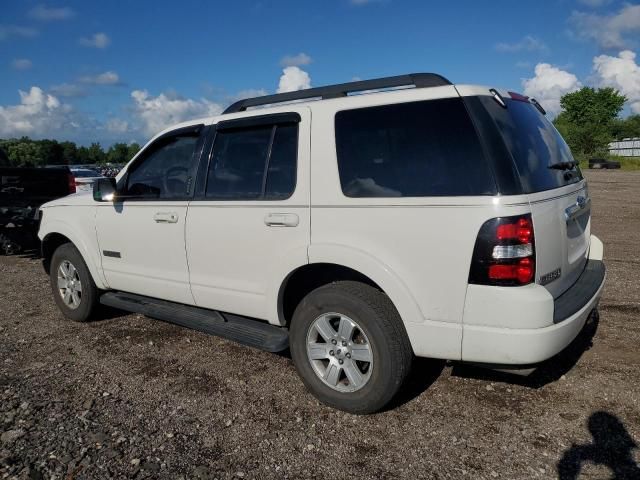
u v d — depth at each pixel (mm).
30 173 8555
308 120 3467
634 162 50688
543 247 2869
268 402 3523
